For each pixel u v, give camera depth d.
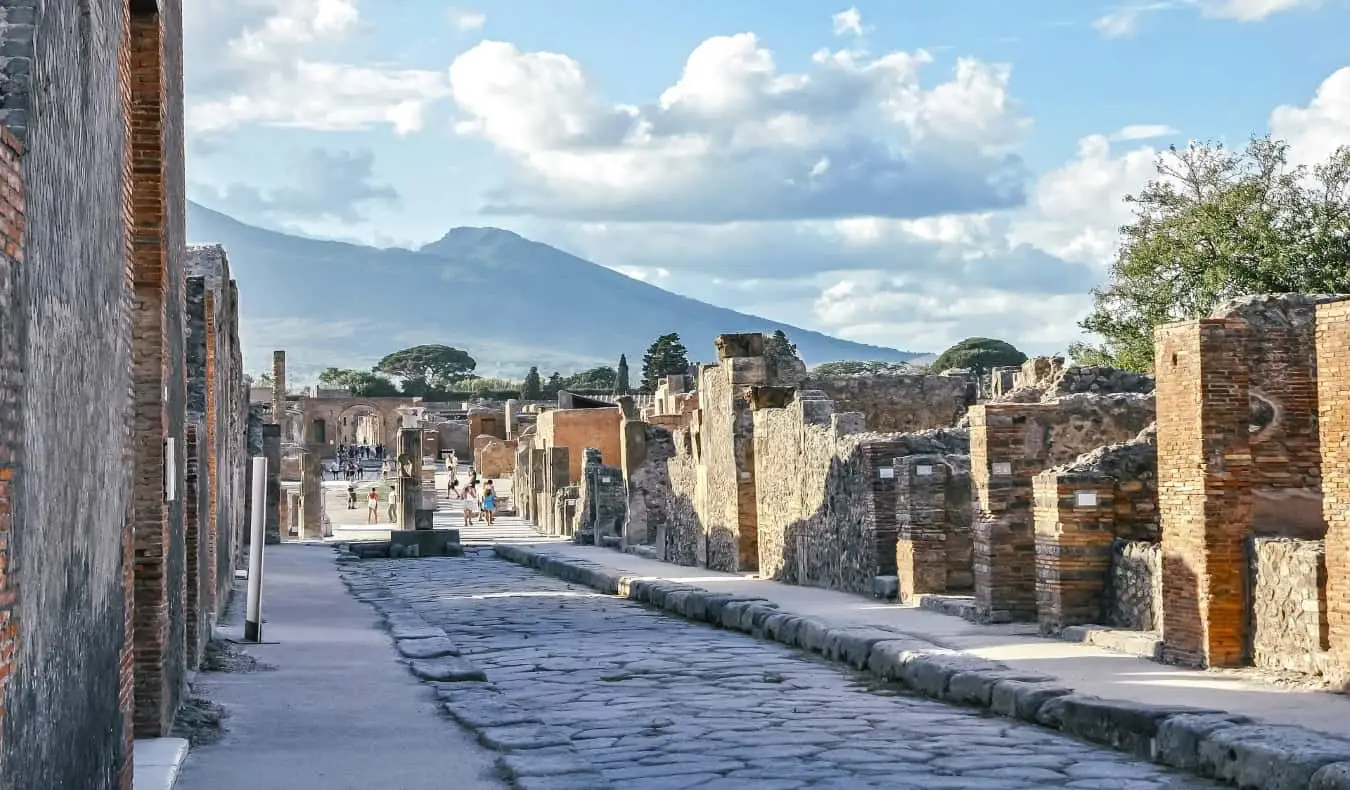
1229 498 16.42
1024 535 21.34
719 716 15.62
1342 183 37.47
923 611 23.27
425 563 44.62
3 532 6.04
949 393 38.28
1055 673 16.14
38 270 6.75
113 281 9.31
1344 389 14.27
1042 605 19.92
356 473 96.12
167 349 13.61
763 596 26.94
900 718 15.38
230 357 30.66
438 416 123.06
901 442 26.28
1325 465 14.55
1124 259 39.53
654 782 11.95
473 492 72.06
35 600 6.65
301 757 12.87
